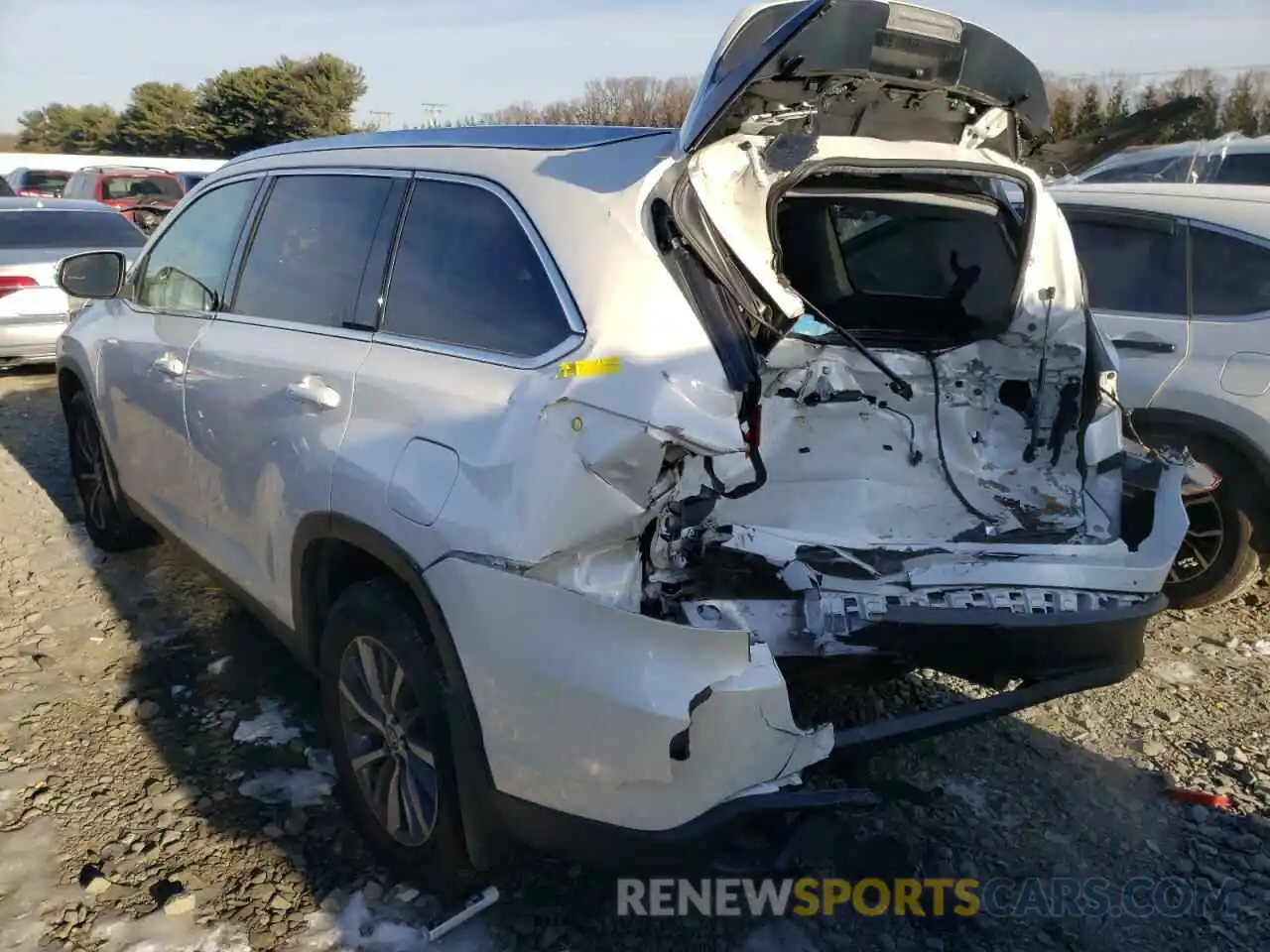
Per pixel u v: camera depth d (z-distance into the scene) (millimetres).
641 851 2373
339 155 3570
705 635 2305
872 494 3281
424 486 2598
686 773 2322
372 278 3164
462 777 2604
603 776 2344
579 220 2676
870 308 3650
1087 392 3312
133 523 5133
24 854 3062
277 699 3973
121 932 2779
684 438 2387
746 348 2646
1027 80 3084
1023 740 3818
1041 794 3504
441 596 2533
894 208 3475
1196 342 4832
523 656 2393
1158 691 4219
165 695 3986
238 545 3619
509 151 2990
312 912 2883
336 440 2936
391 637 2748
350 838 3191
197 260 4168
